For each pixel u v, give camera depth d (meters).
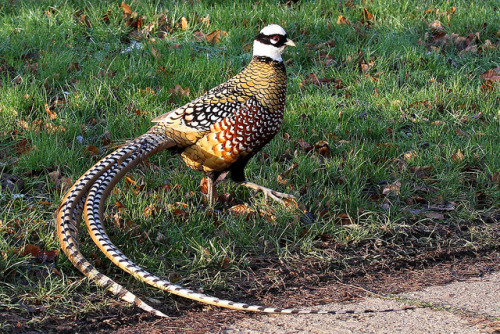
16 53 13.04
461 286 7.41
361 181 10.13
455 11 16.56
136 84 12.24
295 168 10.21
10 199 8.74
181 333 6.21
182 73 12.67
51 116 10.97
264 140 8.52
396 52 14.56
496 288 7.34
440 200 9.66
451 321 6.46
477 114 12.34
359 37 15.31
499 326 6.32
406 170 10.38
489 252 8.44
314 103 12.34
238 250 8.16
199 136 8.27
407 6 16.64
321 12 16.34
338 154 10.88
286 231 8.62
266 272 7.66
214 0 16.53
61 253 7.45
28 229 7.99
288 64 13.98
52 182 9.33
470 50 14.88
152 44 13.91
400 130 12.01
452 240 8.68
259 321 6.48
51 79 12.06
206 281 7.34
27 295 6.75
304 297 7.10
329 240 8.54
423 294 7.19
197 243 8.02
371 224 8.83
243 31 14.84
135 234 8.16
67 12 14.75
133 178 9.63
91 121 11.22
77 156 10.01
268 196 9.28
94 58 13.19
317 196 9.55
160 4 16.19
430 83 13.53
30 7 15.01
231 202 9.48
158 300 6.86
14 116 10.81
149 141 8.21
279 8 16.36
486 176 10.30
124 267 6.90
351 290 7.29
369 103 12.62
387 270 7.87
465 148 10.92
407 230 8.86
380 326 6.34
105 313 6.53
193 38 14.65
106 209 8.60
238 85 8.38
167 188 9.34
